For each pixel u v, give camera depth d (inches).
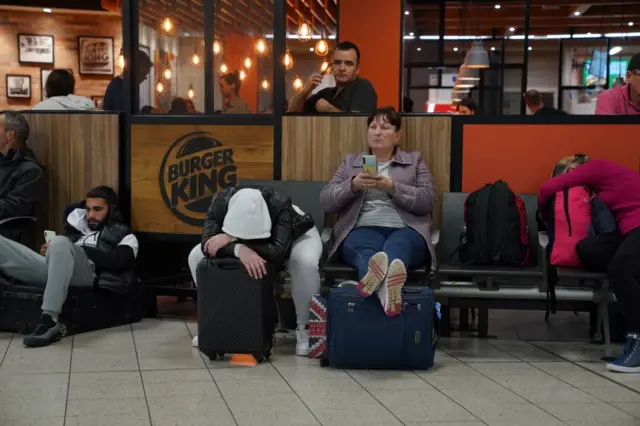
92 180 196.9
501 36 560.7
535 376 137.3
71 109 206.1
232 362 145.4
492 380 134.3
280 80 185.3
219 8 189.8
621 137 176.6
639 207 148.6
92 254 173.0
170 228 193.0
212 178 189.9
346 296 139.3
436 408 117.3
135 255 181.8
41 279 169.9
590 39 585.3
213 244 144.9
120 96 212.1
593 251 150.2
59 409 115.6
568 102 596.1
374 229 159.8
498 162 180.1
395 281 135.7
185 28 191.9
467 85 434.3
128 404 118.3
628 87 185.6
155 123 192.5
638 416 113.9
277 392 125.6
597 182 152.6
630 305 142.2
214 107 193.0
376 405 118.6
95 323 174.1
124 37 194.7
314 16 312.7
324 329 148.4
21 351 153.7
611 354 153.9
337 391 126.5
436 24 502.6
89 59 467.2
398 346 138.3
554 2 495.8
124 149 195.8
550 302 157.6
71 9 426.6
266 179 187.2
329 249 163.5
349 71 197.9
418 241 156.3
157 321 186.7
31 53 462.0
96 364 143.5
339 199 160.6
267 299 145.3
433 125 180.5
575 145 177.9
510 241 156.9
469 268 156.2
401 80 350.3
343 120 183.5
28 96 463.8
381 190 159.3
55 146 198.5
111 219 183.3
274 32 184.5
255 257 142.5
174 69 194.1
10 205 186.5
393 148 170.1
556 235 155.7
